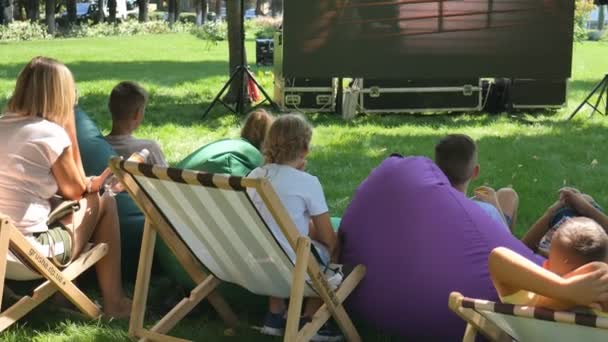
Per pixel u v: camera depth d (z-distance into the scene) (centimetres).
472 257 571
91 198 664
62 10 9012
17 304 622
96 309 662
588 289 438
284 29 1766
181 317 635
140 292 621
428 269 577
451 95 1895
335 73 1791
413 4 1777
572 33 1828
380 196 602
